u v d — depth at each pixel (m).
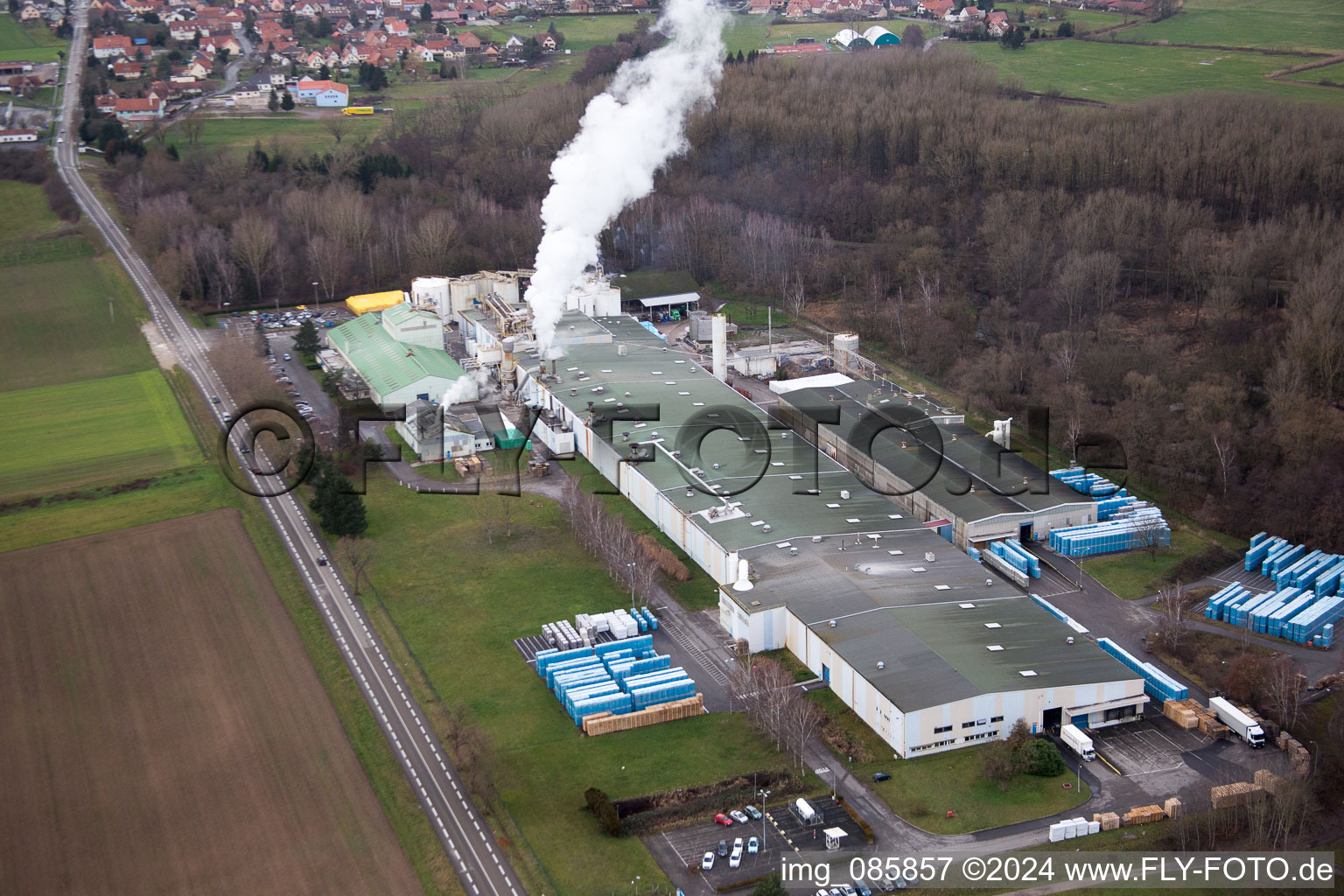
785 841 159.00
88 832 163.12
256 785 171.62
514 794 168.62
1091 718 181.50
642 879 152.88
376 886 152.88
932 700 174.12
